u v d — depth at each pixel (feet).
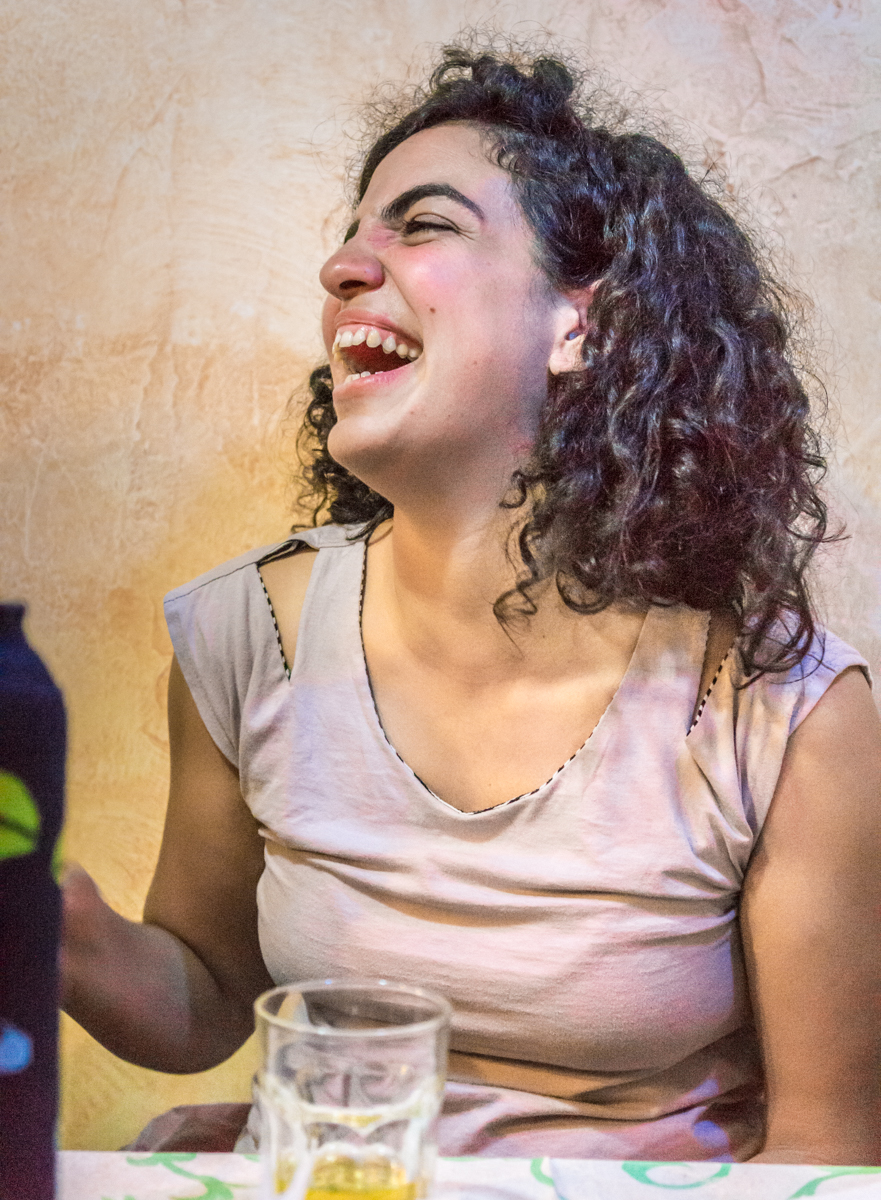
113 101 4.04
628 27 3.95
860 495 3.96
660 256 2.92
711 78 3.94
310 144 4.02
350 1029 1.56
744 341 3.04
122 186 4.06
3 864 1.29
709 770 2.73
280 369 4.08
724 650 2.81
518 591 2.76
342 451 2.72
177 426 4.11
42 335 4.10
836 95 3.94
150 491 4.12
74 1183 1.67
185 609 3.27
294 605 3.17
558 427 2.78
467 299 2.70
